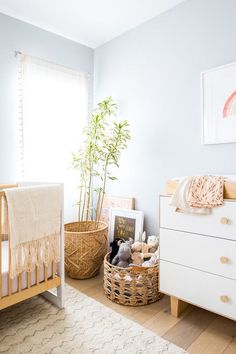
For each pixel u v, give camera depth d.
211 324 1.66
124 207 2.66
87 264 2.29
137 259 2.18
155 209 2.44
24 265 1.59
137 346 1.45
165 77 2.32
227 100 1.91
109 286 1.98
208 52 2.03
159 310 1.83
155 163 2.43
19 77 2.39
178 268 1.68
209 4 2.02
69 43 2.78
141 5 2.23
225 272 1.47
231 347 1.45
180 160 2.23
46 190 1.70
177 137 2.25
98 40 2.84
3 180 2.32
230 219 1.44
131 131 2.62
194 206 1.55
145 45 2.48
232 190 1.46
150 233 2.49
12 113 2.36
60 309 1.82
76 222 2.62
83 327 1.62
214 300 1.52
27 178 2.46
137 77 2.56
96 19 2.44
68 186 2.79
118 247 2.31
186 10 2.16
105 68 2.89
